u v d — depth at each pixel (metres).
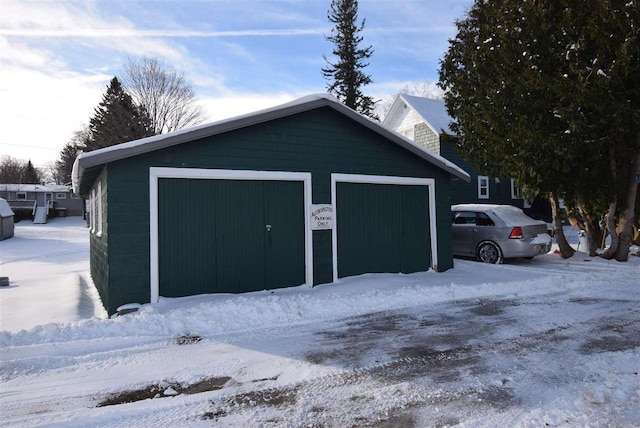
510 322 6.28
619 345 5.17
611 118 9.82
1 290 9.42
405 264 10.05
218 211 7.64
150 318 5.96
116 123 34.16
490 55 11.39
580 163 10.81
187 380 4.25
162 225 7.14
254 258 7.95
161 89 34.38
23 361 4.65
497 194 22.77
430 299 7.71
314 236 8.59
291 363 4.69
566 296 7.96
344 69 38.34
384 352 5.03
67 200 55.66
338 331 5.87
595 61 9.95
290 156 8.37
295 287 8.32
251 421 3.44
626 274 10.04
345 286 8.42
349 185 9.28
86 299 8.34
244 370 4.50
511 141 10.91
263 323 6.16
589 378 4.18
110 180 6.68
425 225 10.45
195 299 7.13
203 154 7.45
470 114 12.33
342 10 38.69
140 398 3.87
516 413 3.50
